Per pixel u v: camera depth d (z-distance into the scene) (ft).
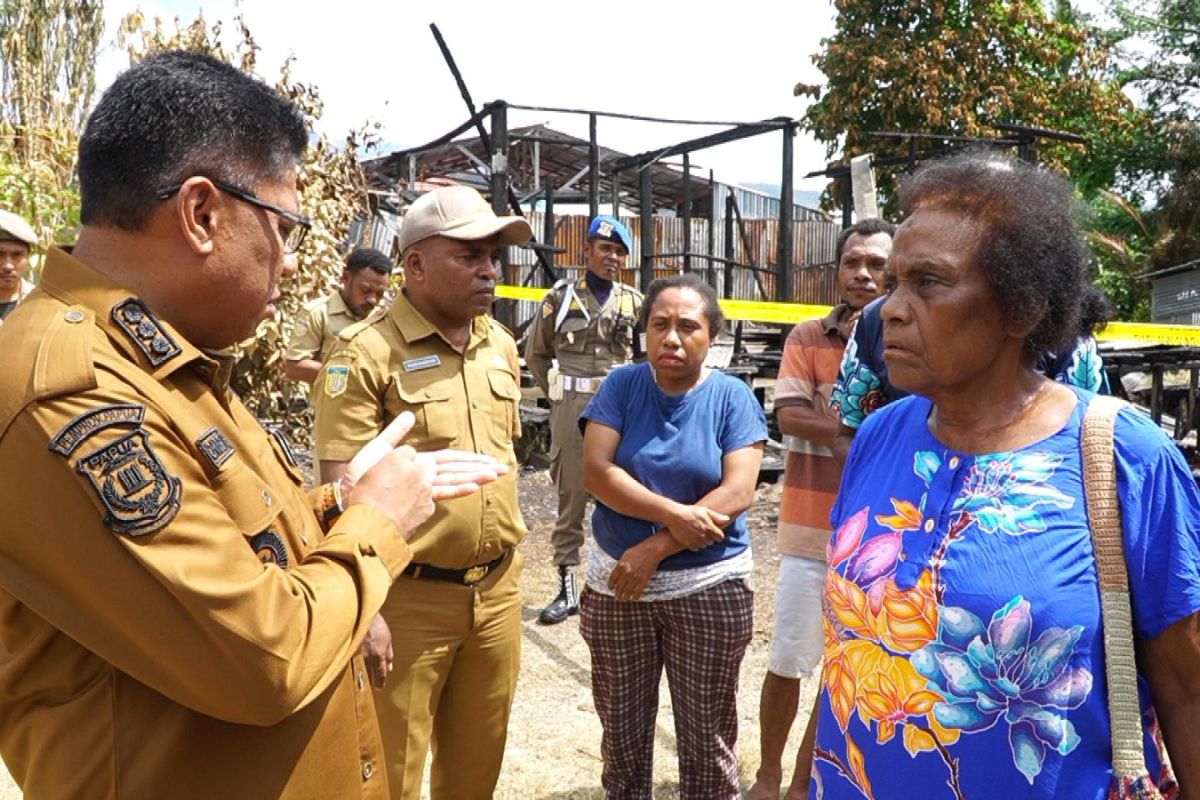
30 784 4.83
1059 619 4.83
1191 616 4.92
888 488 5.55
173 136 4.66
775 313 32.01
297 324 19.08
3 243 15.10
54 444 4.24
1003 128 34.60
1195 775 4.99
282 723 4.94
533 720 13.87
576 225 51.98
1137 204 79.87
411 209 9.62
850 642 5.47
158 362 4.68
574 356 18.86
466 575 9.25
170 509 4.34
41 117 27.07
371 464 6.21
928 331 5.15
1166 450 4.99
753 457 10.17
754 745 13.01
